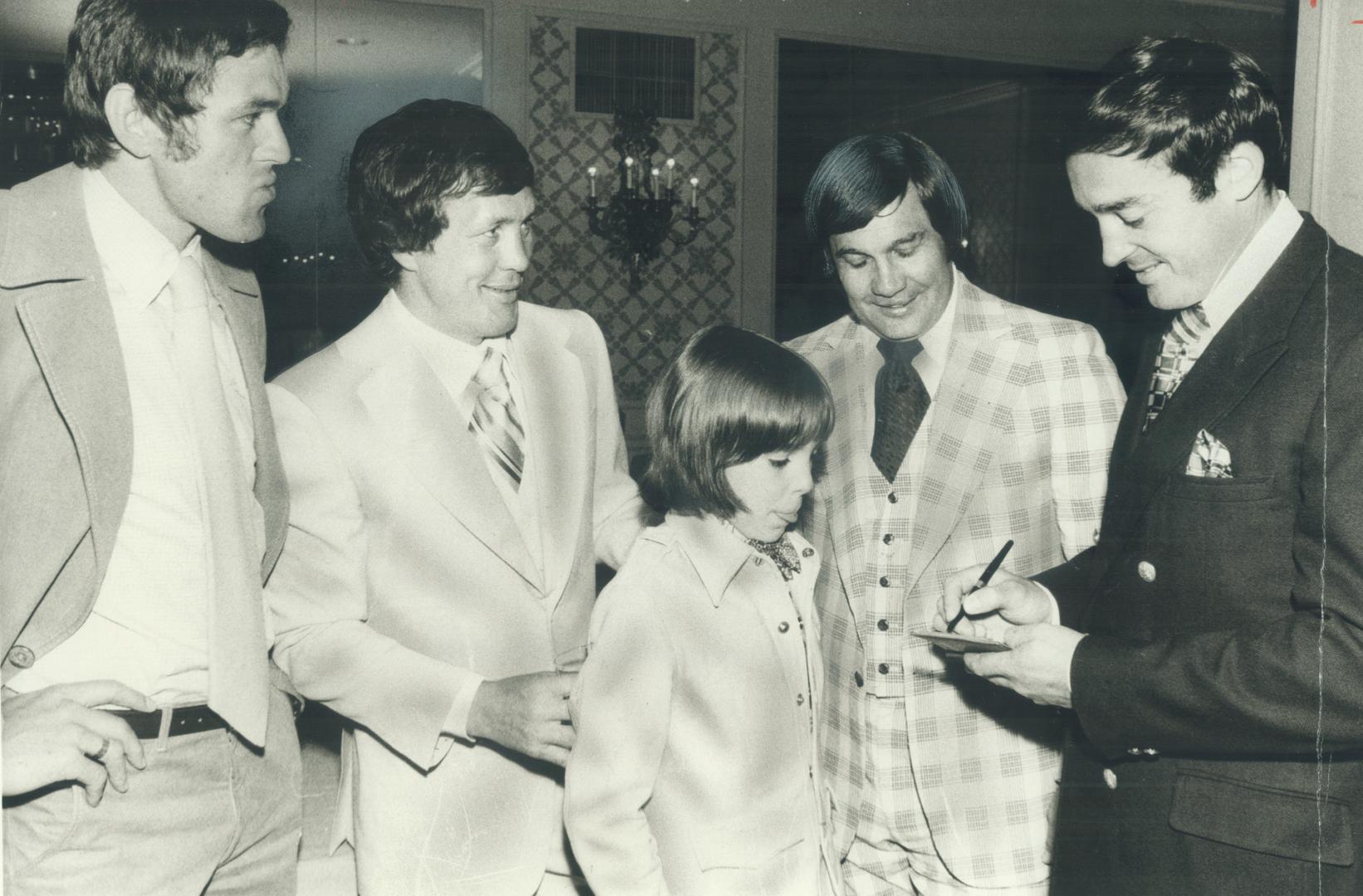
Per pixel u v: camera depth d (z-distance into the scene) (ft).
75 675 3.48
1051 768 4.70
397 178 3.96
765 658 3.98
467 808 4.25
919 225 4.47
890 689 4.75
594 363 5.00
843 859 5.05
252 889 4.06
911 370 4.85
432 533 4.23
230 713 3.63
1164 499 3.54
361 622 4.25
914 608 4.66
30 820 3.42
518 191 4.08
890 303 4.60
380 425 4.22
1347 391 3.06
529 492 4.45
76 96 3.45
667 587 3.90
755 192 18.71
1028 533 4.66
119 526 3.42
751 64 18.40
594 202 17.04
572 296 17.71
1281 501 3.27
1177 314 3.76
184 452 3.61
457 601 4.27
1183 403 3.50
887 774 4.80
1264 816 3.30
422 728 4.04
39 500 3.34
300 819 4.32
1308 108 5.20
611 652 3.80
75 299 3.37
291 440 4.20
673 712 3.88
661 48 17.88
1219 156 3.28
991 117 22.65
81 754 3.21
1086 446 4.60
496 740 3.97
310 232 14.17
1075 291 22.40
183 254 3.76
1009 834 4.62
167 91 3.33
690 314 18.45
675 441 3.95
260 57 3.52
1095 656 3.52
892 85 21.24
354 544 4.21
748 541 4.09
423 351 4.35
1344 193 5.04
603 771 3.67
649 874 3.66
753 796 3.90
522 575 4.33
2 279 3.29
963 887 4.62
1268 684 3.11
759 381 3.81
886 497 4.82
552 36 17.25
